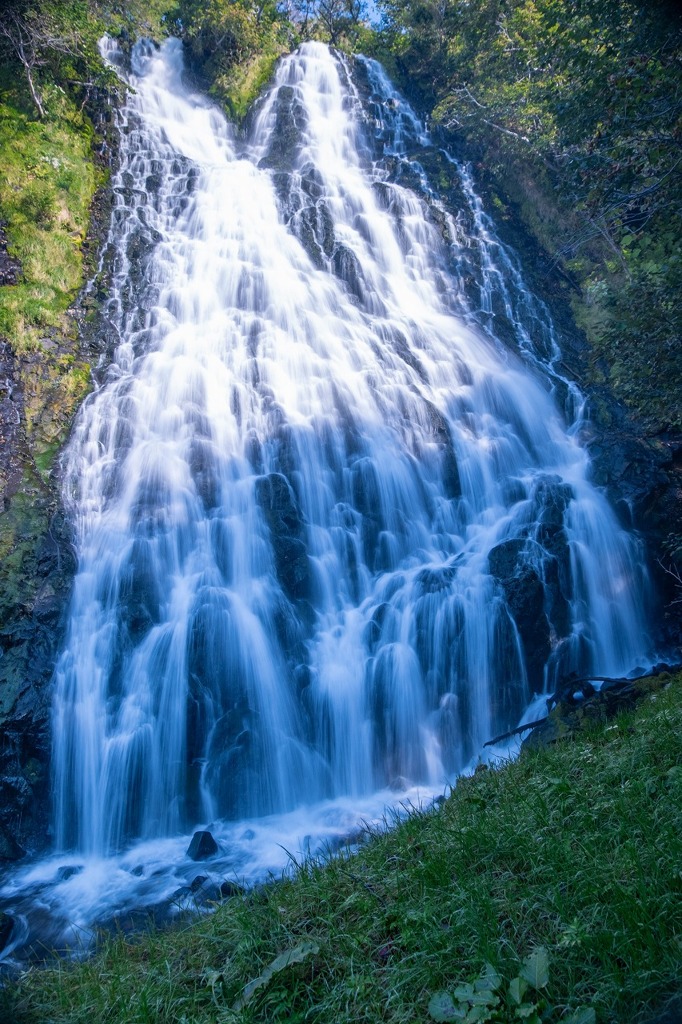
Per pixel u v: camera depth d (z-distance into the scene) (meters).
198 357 14.43
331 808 10.04
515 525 12.94
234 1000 4.42
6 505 11.68
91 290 15.32
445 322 17.03
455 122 22.64
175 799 9.85
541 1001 3.66
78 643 10.66
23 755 9.72
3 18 17.66
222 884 7.77
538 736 8.83
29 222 15.54
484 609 11.41
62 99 18.25
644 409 10.69
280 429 13.30
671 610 13.10
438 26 24.69
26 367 13.38
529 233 20.61
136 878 8.63
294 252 17.16
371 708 10.82
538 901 4.46
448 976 4.11
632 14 9.95
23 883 8.73
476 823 5.46
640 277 10.44
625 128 9.94
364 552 12.43
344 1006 4.12
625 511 13.62
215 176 18.58
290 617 11.33
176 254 16.53
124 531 11.74
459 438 14.21
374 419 13.98
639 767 5.78
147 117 20.11
